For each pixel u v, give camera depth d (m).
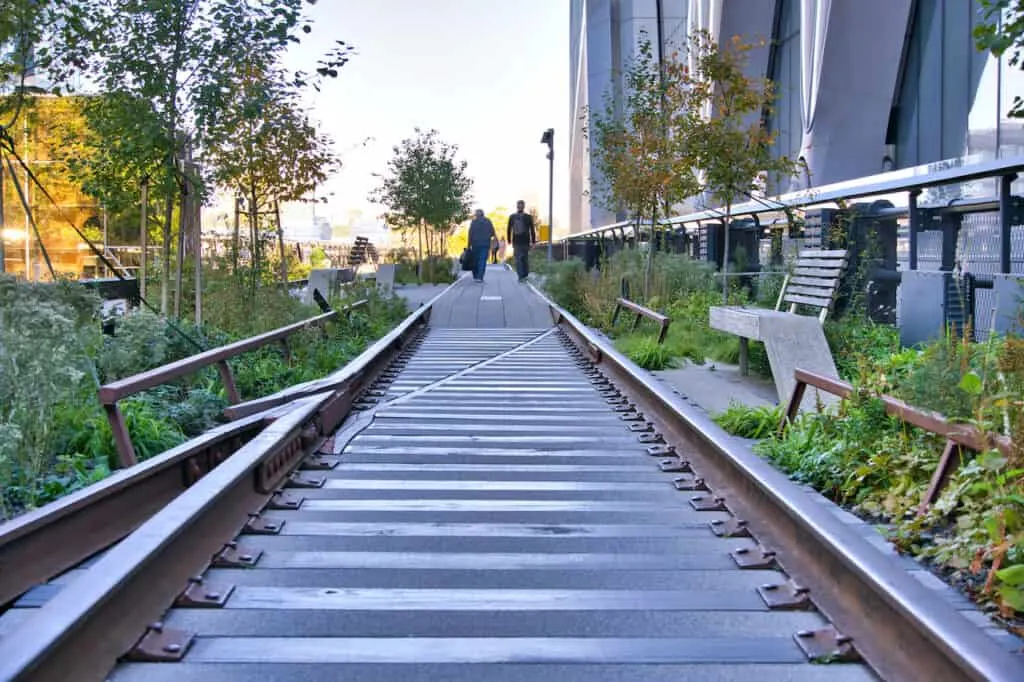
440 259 31.83
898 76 18.91
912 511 4.56
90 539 4.03
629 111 21.64
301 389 7.16
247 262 14.07
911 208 10.36
